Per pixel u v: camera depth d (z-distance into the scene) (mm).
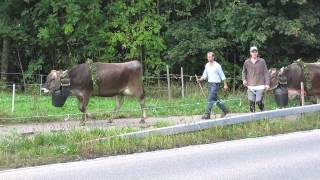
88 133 12539
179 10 28078
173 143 12055
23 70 30109
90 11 26984
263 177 8969
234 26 25062
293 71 17906
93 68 16047
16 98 21578
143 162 10336
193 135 12586
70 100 21359
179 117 17359
